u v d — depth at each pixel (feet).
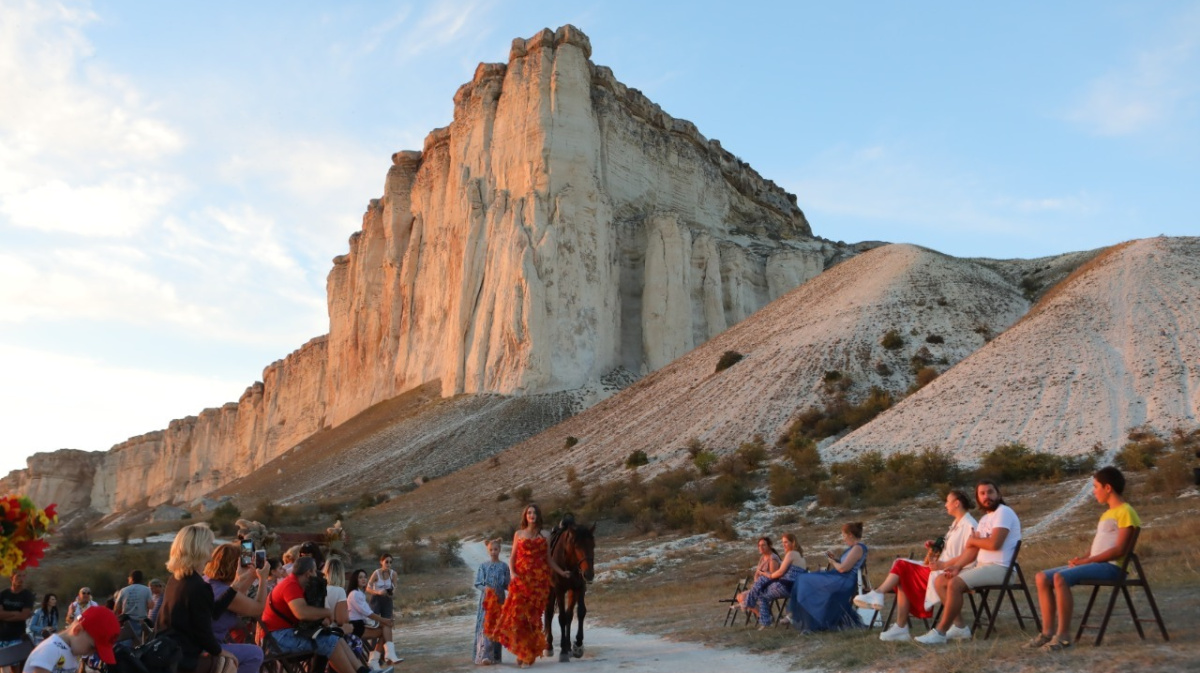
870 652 31.68
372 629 43.27
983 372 177.68
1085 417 147.64
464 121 376.89
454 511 193.06
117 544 165.78
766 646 37.91
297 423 489.67
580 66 355.36
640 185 377.91
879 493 130.93
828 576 39.81
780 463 164.55
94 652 24.29
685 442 193.77
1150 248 218.79
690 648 40.63
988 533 31.91
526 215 331.16
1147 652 24.99
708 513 134.62
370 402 401.49
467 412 307.37
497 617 39.19
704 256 363.15
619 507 153.79
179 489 572.10
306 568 30.04
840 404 191.11
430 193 405.18
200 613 24.41
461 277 342.85
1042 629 28.66
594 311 324.39
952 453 148.15
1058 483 123.44
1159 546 60.49
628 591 93.97
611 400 261.03
